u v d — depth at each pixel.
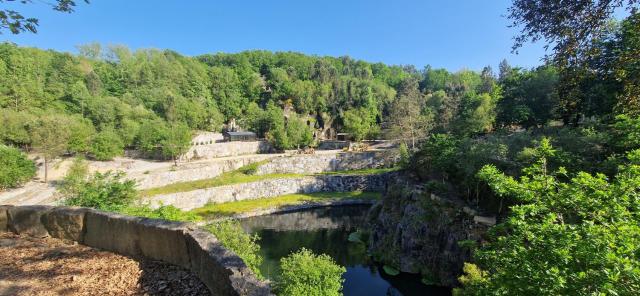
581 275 6.25
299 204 53.47
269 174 61.81
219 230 24.41
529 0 8.25
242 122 91.12
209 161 60.31
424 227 30.70
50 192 35.88
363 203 54.97
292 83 112.00
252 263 21.66
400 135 65.19
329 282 21.31
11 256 8.58
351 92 101.25
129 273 7.71
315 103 103.38
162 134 59.47
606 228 6.89
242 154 71.88
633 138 10.23
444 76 142.25
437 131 59.38
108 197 22.19
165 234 8.14
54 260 8.41
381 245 35.22
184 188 49.03
